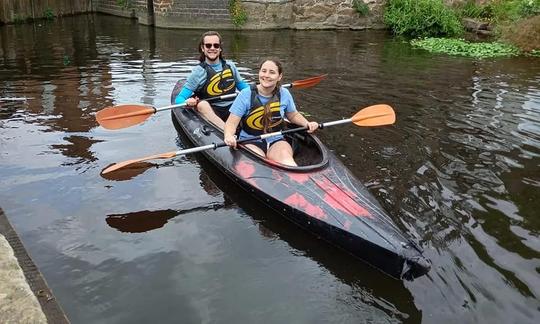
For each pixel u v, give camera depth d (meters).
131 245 3.37
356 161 4.73
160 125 5.72
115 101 6.61
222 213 3.82
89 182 4.27
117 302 2.83
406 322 2.71
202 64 5.27
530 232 3.53
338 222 3.36
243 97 4.21
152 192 4.13
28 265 3.03
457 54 10.27
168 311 2.76
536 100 6.86
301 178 3.80
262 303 2.84
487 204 3.91
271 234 3.55
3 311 2.53
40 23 13.84
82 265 3.14
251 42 11.39
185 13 13.45
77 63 8.88
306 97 6.90
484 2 13.70
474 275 3.06
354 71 8.55
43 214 3.73
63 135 5.35
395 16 13.00
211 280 3.03
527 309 2.77
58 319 2.59
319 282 3.04
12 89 7.12
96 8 16.67
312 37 12.25
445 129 5.65
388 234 3.18
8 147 4.97
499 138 5.37
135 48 10.43
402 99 6.87
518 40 10.77
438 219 3.68
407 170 4.54
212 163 4.62
